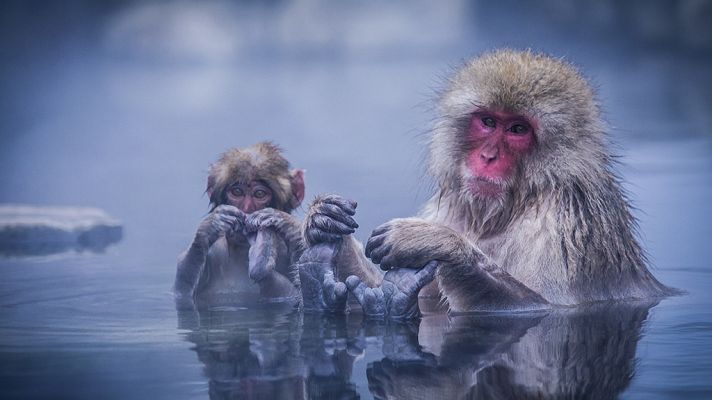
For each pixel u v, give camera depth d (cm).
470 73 1266
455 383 772
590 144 1230
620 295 1234
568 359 866
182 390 752
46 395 741
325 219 1119
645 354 888
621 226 1262
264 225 1255
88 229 1944
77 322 1090
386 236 1108
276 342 948
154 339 971
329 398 726
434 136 1299
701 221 1983
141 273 1514
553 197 1206
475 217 1246
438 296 1277
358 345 929
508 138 1224
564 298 1171
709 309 1148
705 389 755
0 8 7506
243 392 744
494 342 946
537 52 1337
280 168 1477
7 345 942
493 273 1139
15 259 1686
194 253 1317
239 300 1273
